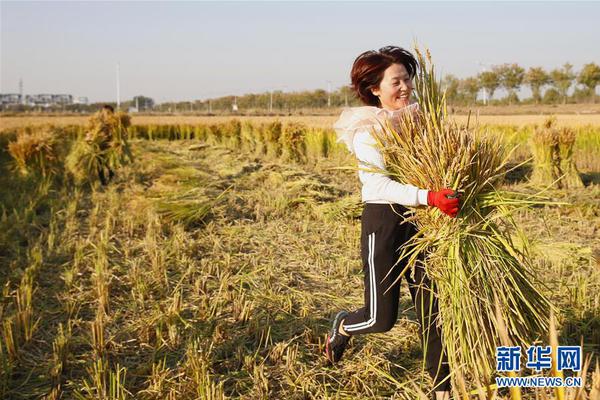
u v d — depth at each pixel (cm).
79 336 362
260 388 287
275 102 10162
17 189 988
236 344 344
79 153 1070
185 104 11850
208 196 846
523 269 258
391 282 259
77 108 10925
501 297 243
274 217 745
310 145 1576
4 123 3161
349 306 414
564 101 7631
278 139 1662
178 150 2042
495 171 251
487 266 246
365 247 262
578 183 988
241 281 455
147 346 346
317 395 282
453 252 244
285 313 395
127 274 488
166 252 550
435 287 255
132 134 2817
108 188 1010
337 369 307
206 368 307
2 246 582
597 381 160
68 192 980
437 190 245
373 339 342
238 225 692
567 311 366
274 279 473
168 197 837
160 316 379
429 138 248
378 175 254
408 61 269
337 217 710
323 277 486
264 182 1038
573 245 526
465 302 240
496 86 7669
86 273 504
